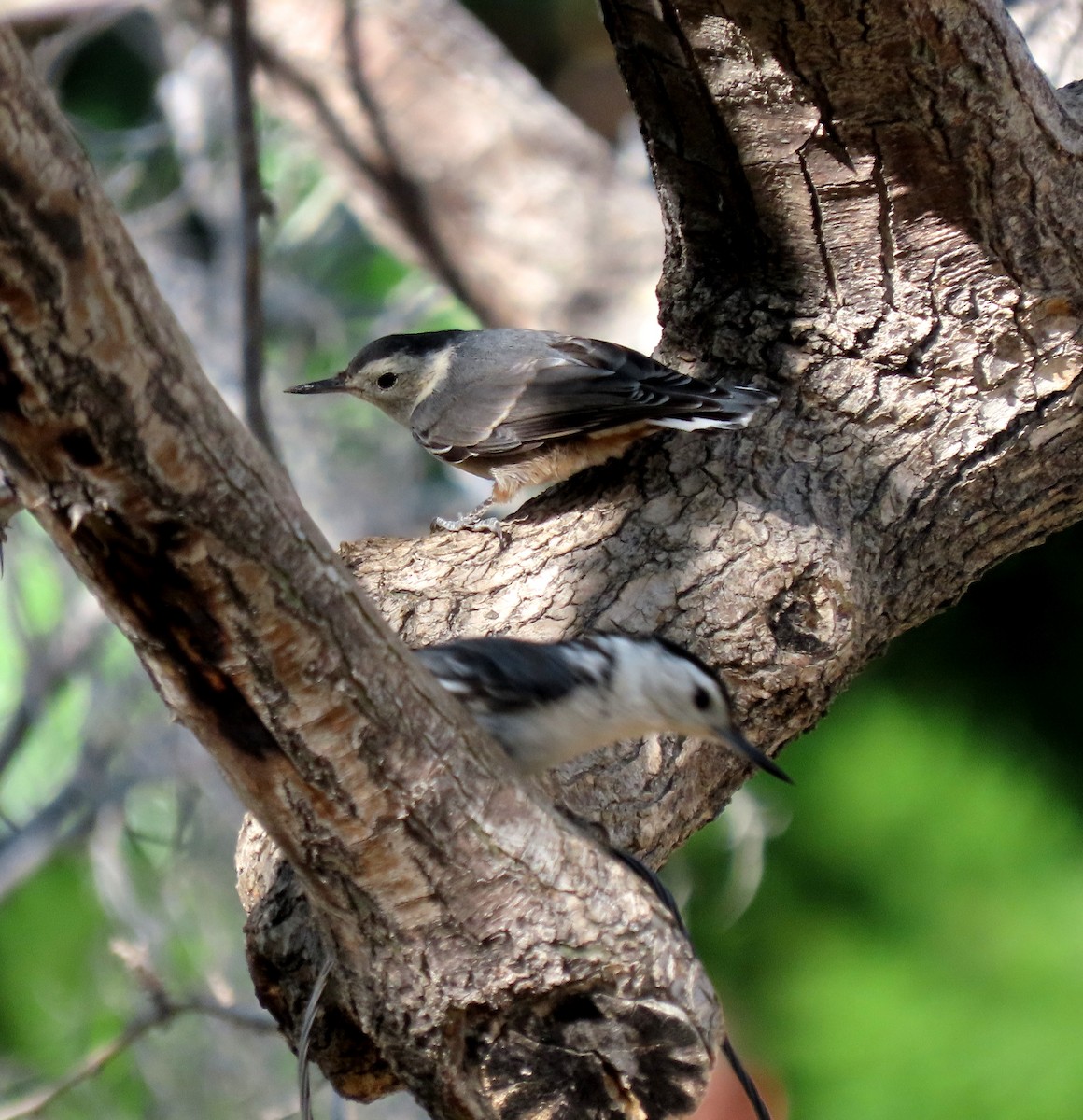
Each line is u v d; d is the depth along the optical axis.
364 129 14.32
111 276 4.11
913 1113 11.93
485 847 5.31
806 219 7.77
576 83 22.30
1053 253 7.66
